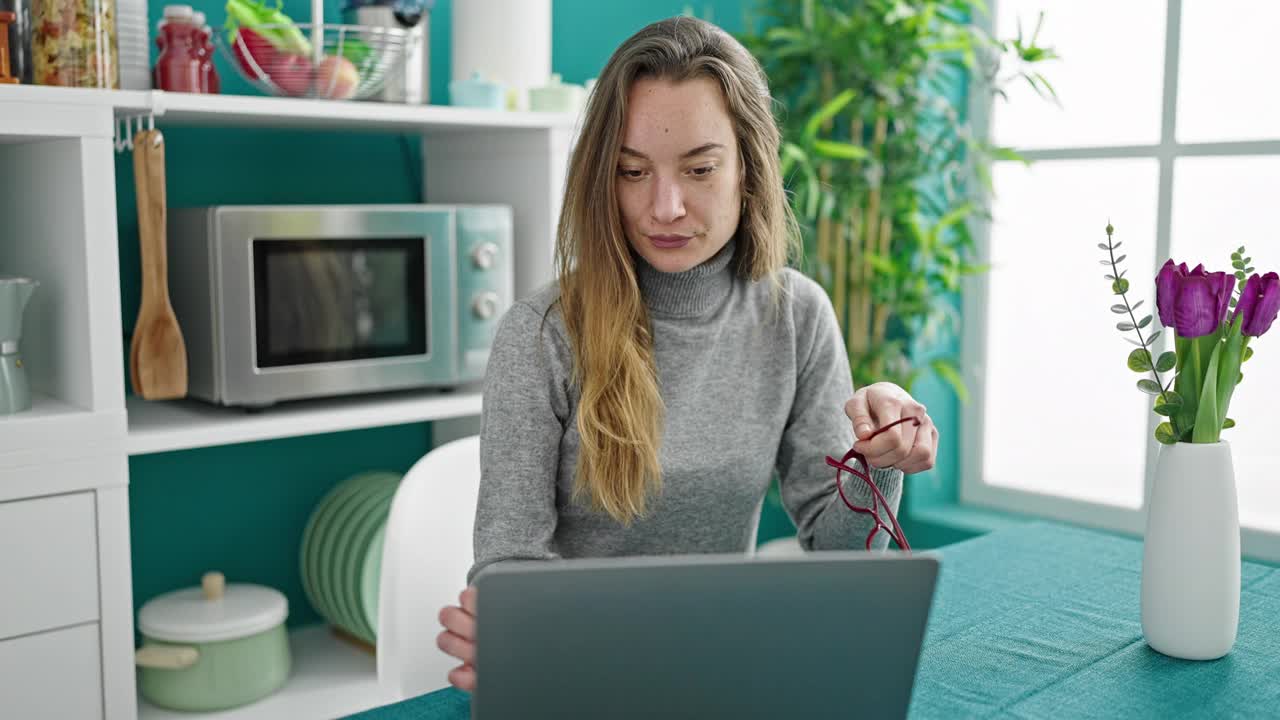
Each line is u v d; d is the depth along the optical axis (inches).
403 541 55.3
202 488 92.0
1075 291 111.9
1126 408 109.3
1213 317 44.0
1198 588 45.2
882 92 104.6
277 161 93.4
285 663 83.5
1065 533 64.2
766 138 49.8
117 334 71.2
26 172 77.1
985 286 116.9
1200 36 100.0
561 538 51.9
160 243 73.9
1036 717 40.8
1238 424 100.8
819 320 55.2
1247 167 98.2
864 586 31.1
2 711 68.3
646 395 49.5
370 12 83.0
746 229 52.0
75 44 69.8
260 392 78.2
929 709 41.4
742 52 48.5
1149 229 106.5
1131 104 106.7
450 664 56.3
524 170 90.7
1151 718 40.6
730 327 53.3
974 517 114.4
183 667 78.2
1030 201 114.1
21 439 67.9
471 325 87.0
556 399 49.9
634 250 50.9
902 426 44.3
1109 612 51.4
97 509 71.1
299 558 97.3
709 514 52.7
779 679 31.8
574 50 107.3
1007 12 113.8
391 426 101.4
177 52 75.7
